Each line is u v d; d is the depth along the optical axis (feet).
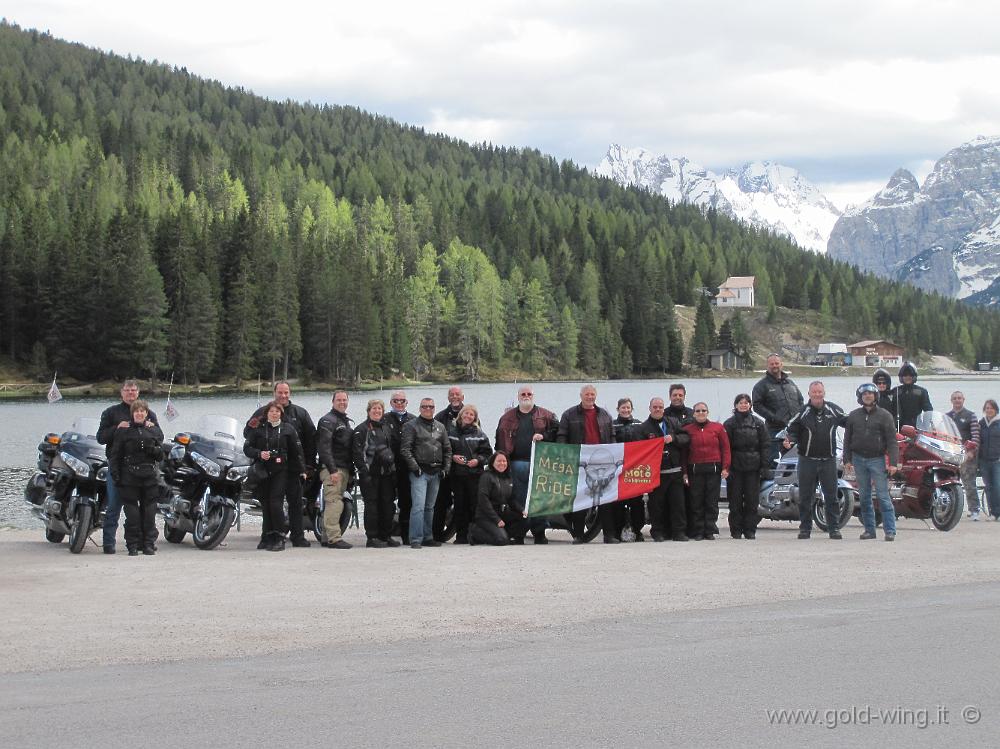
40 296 362.33
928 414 62.69
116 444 50.80
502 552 51.49
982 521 68.54
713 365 607.78
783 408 65.92
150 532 51.65
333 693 24.73
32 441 160.86
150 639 31.04
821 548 51.44
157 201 551.18
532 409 57.77
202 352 355.97
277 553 51.75
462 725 22.08
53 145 584.40
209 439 55.88
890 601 35.86
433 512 58.95
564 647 29.30
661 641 29.86
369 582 41.01
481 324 496.23
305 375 404.57
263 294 386.32
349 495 57.77
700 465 57.11
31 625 33.06
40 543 56.85
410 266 587.27
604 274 644.27
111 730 22.04
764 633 30.73
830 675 25.82
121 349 352.28
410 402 286.87
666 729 21.71
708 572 42.96
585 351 544.62
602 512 57.26
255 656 28.86
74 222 415.23
